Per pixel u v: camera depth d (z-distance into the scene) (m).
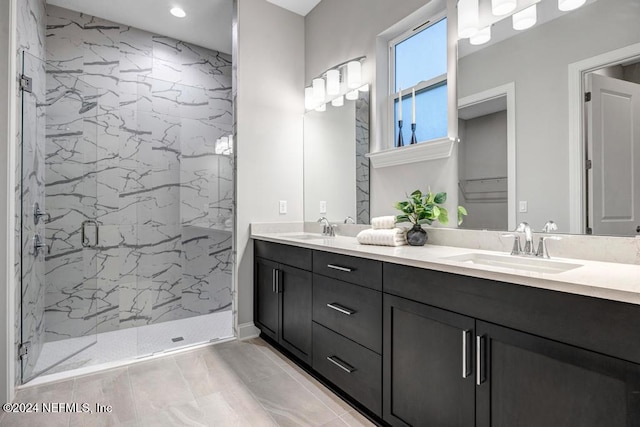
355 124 2.48
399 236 1.87
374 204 2.35
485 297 1.11
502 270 1.08
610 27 1.27
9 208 1.79
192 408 1.70
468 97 1.78
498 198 1.64
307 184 2.95
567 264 1.27
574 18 1.37
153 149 3.00
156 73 3.15
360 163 2.45
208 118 3.33
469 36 1.75
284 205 2.89
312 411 1.67
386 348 1.48
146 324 2.93
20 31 1.96
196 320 2.99
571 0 1.38
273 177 2.84
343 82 2.59
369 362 1.57
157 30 3.12
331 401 1.76
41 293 2.34
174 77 3.26
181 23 3.01
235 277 2.67
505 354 1.06
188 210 3.03
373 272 1.56
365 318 1.60
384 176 2.28
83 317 2.65
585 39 1.34
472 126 1.76
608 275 0.99
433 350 1.28
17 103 1.90
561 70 1.41
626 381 0.81
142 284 2.93
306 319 2.06
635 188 1.20
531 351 0.99
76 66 2.78
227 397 1.80
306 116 2.97
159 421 1.59
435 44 2.01
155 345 2.51
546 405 0.96
